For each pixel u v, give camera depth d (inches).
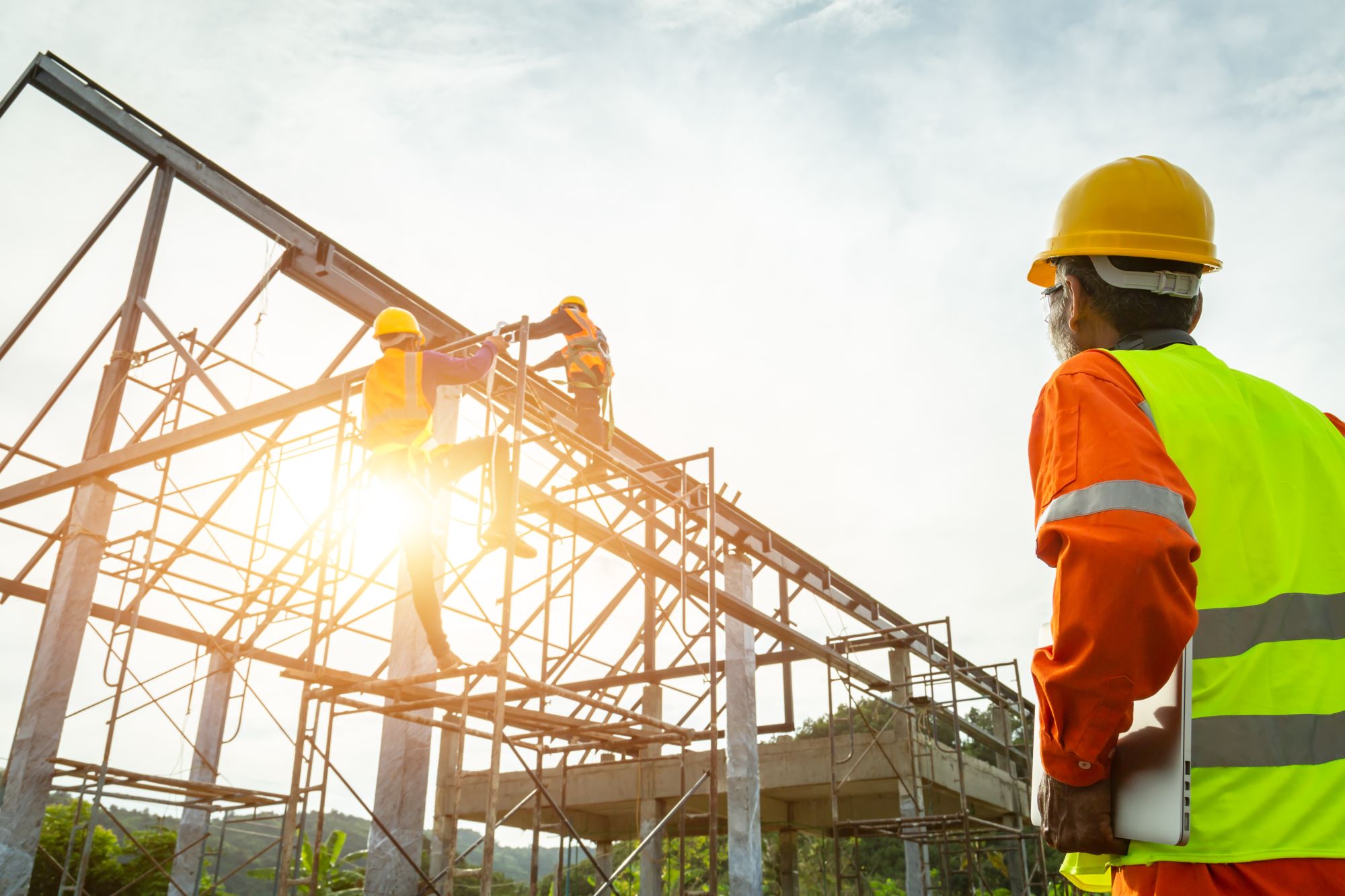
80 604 496.1
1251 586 55.5
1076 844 53.5
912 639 913.5
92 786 496.4
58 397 539.8
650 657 759.1
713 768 366.9
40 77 490.6
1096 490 52.4
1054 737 53.9
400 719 322.3
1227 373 65.1
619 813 961.5
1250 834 49.2
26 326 536.4
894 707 856.3
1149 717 53.8
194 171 515.8
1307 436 61.6
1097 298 69.9
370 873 386.9
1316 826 48.3
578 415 446.3
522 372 306.3
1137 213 68.7
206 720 631.2
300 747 302.5
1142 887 52.2
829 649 764.6
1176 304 68.9
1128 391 60.0
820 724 1653.5
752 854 616.7
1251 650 53.8
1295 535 56.9
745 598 697.6
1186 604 49.3
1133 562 48.7
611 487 598.5
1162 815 50.1
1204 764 52.0
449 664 278.7
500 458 306.0
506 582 278.8
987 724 1558.8
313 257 517.7
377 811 401.1
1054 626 52.4
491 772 260.1
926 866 904.3
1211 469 57.9
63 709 478.3
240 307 523.2
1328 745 50.5
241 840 3587.6
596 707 326.3
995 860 1274.6
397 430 275.9
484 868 249.8
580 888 1229.7
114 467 503.8
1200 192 70.4
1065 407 58.9
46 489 520.1
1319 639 53.7
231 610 615.8
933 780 857.5
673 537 661.3
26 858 452.1
